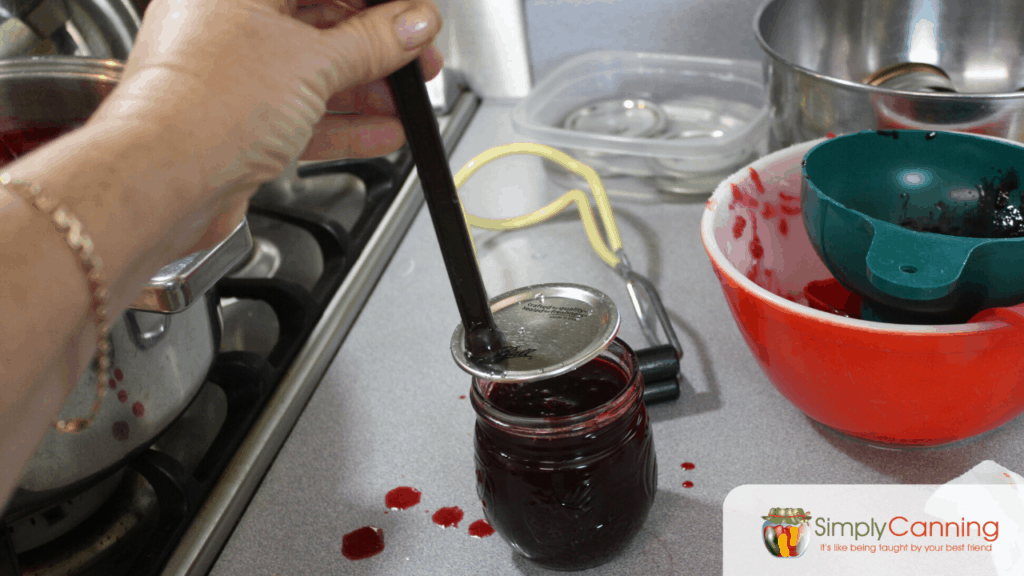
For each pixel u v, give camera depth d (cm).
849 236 38
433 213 32
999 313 33
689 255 64
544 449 35
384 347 59
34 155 22
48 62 50
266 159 27
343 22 29
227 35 26
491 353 35
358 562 42
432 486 46
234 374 53
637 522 38
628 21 83
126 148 22
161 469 44
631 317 58
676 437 48
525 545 38
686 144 69
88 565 43
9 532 40
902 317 38
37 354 20
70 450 37
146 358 40
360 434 51
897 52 66
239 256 40
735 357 53
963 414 38
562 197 66
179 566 41
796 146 49
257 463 48
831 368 38
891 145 44
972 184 43
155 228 23
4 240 20
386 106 41
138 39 26
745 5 78
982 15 61
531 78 91
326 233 66
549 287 40
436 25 30
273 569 42
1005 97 45
